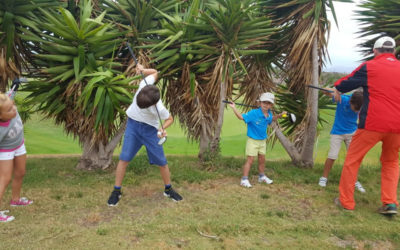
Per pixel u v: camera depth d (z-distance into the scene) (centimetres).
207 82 495
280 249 250
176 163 516
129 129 324
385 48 325
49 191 365
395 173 324
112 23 484
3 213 287
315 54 475
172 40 435
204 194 372
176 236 262
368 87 319
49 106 425
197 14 468
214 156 491
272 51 523
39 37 420
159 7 490
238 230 278
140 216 302
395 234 283
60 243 245
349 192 337
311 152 516
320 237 274
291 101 557
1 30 390
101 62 423
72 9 459
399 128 306
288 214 320
